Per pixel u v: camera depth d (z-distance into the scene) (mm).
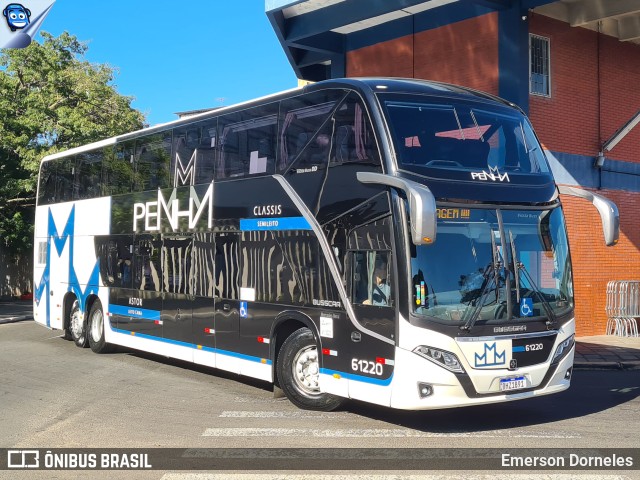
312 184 9508
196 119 12172
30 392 10930
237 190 10953
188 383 11742
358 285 8656
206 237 11609
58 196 17125
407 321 7953
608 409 9812
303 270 9523
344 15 17391
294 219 9734
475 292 8195
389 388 8133
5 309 26938
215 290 11312
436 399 7910
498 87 15977
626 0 15758
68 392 10945
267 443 7895
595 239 17141
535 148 9406
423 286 8008
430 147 8578
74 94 28812
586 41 17094
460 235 8273
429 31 17484
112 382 11820
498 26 15992
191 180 12133
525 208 8766
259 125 10664
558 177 16375
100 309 15109
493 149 9008
